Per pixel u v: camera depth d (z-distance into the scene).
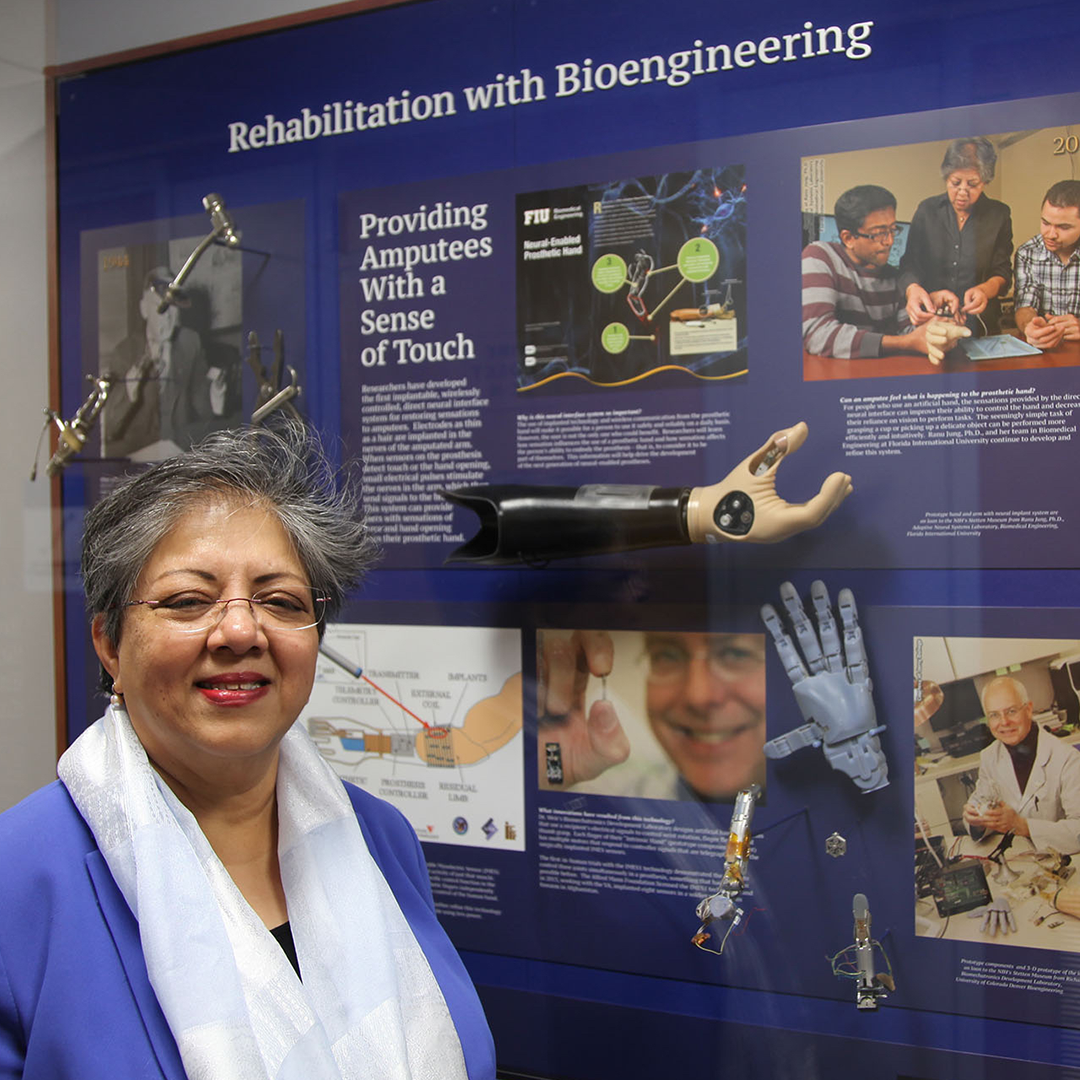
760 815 1.41
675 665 1.45
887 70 1.34
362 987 0.92
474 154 1.55
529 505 1.48
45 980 0.80
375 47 1.60
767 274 1.40
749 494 1.38
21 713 1.82
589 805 1.50
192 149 1.72
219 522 0.89
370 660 1.63
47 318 1.81
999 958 1.31
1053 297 1.28
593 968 1.51
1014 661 1.30
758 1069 1.42
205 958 0.82
